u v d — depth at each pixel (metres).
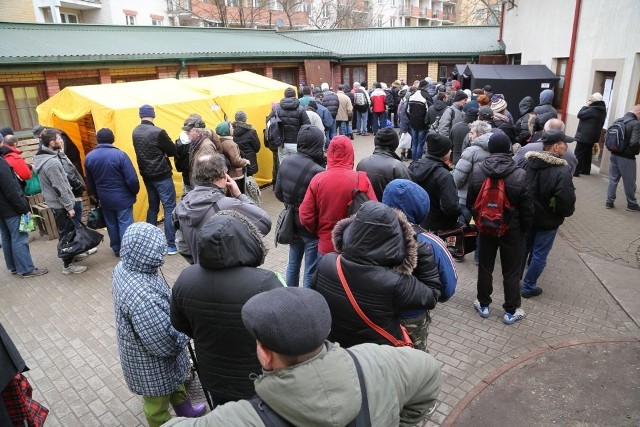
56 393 3.82
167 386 2.95
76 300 5.38
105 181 6.07
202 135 5.88
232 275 2.30
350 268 2.42
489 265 4.54
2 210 5.71
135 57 11.22
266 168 9.94
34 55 9.30
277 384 1.36
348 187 3.87
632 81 8.77
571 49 11.37
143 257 2.74
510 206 4.14
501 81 12.42
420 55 19.55
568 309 4.80
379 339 2.44
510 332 4.43
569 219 7.45
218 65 14.27
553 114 7.00
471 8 53.16
